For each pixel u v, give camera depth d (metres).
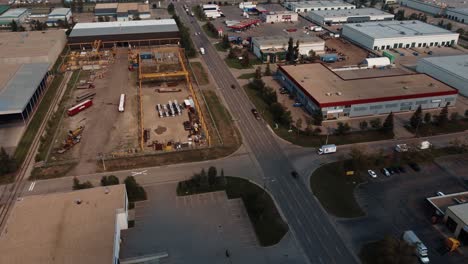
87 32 164.38
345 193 75.50
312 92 107.44
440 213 68.19
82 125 100.06
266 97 114.50
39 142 92.31
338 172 81.75
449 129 99.94
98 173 80.88
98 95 118.56
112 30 168.12
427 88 111.44
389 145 92.00
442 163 85.19
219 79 132.62
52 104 112.31
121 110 107.00
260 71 134.25
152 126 100.25
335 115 103.56
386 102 105.50
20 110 94.50
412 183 78.62
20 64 125.50
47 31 166.00
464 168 83.50
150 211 70.44
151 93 120.75
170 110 107.56
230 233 65.81
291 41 145.75
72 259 53.66
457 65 131.00
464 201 70.81
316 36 169.88
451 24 193.62
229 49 164.25
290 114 103.81
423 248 60.75
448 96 110.00
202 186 75.88
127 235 64.88
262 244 63.59
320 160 86.12
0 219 67.38
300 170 82.62
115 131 97.56
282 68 126.94
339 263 60.12
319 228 66.88
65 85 126.19
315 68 127.19
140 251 61.72
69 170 81.69
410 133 97.75
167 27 173.62
